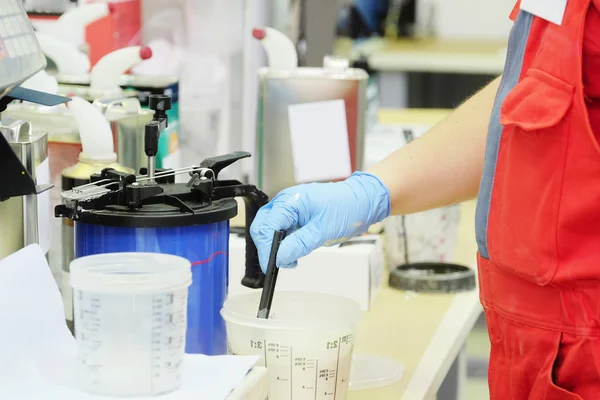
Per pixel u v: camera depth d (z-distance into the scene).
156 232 1.23
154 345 1.04
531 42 1.53
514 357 1.57
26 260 1.17
